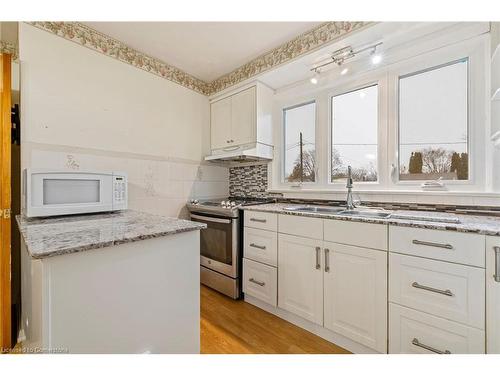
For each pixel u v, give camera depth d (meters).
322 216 1.53
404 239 1.21
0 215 1.43
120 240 0.85
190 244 1.12
